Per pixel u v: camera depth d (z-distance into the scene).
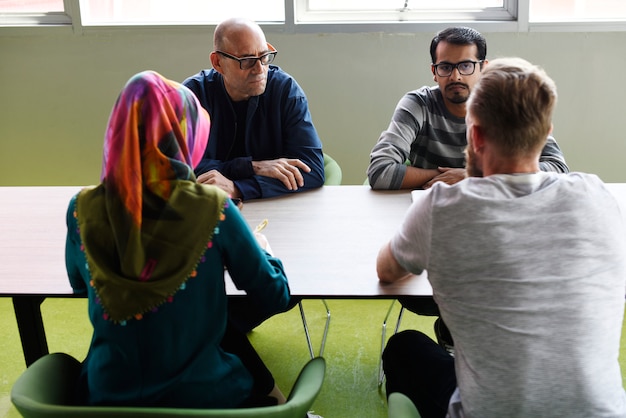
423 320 2.86
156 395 1.30
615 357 1.29
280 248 1.84
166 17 3.44
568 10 3.25
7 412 2.32
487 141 1.31
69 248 1.39
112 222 1.24
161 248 1.26
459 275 1.27
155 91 1.28
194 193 1.30
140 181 1.25
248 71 2.38
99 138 3.58
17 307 1.77
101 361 1.30
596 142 3.36
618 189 2.18
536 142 1.28
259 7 3.39
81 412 1.20
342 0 3.34
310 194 2.28
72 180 3.68
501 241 1.24
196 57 3.38
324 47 3.31
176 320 1.28
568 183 1.29
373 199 2.21
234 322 1.71
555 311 1.24
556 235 1.25
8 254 1.85
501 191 1.28
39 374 1.38
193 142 1.41
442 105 2.45
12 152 3.63
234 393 1.40
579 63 3.24
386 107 3.39
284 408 1.27
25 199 2.28
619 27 3.17
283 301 1.51
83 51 3.42
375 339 2.72
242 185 2.22
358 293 1.59
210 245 1.30
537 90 1.26
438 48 2.35
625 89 3.27
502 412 1.23
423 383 1.54
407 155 2.42
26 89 3.51
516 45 3.23
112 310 1.25
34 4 3.44
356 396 2.39
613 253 1.29
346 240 1.88
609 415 1.23
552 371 1.22
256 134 2.58
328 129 3.45
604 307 1.26
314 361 1.55
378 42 3.28
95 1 3.41
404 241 1.39
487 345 1.25
